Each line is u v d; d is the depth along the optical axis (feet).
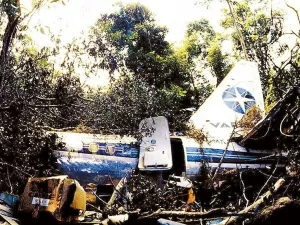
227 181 29.71
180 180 29.30
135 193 25.50
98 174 30.22
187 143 33.30
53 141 29.32
